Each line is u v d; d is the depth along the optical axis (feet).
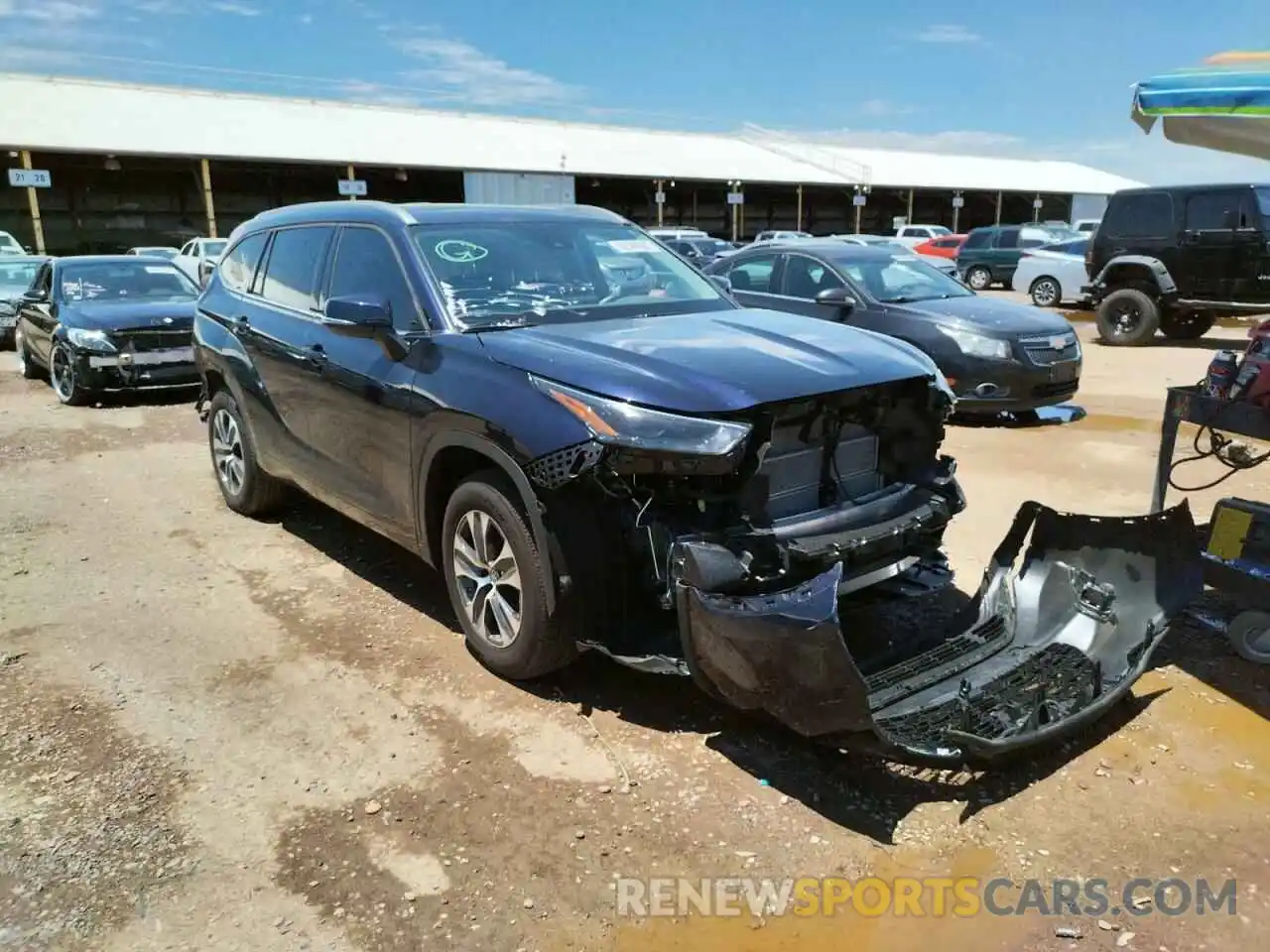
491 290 13.93
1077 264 64.39
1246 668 13.07
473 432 11.85
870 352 12.45
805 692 9.47
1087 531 13.32
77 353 31.99
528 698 12.30
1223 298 45.21
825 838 9.62
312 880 9.07
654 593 10.66
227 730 11.66
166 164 117.29
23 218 120.88
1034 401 27.89
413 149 122.93
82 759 11.04
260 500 19.36
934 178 172.65
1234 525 13.00
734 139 176.04
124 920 8.54
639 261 15.98
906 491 12.56
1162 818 9.89
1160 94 13.35
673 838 9.63
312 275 16.42
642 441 10.24
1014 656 12.23
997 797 10.25
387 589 16.08
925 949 8.23
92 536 18.95
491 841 9.59
